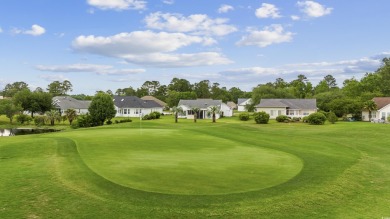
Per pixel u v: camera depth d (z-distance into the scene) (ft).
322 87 479.82
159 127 141.49
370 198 41.57
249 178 46.91
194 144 80.33
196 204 36.11
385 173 55.88
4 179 44.65
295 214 35.09
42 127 217.97
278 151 73.05
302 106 285.02
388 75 395.55
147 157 60.70
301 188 42.93
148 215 33.32
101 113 213.05
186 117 294.87
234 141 89.30
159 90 601.21
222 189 41.37
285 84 531.91
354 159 67.72
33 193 39.06
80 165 52.90
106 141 82.64
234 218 33.45
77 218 32.50
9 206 35.22
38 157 60.70
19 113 272.72
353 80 376.27
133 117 310.86
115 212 33.86
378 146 93.91
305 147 82.74
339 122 225.97
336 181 47.37
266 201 37.76
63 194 38.73
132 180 44.34
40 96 295.28
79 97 547.90
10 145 75.10
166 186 42.04
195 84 588.91
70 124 236.22
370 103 248.32
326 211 36.37
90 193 39.04
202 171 50.08
